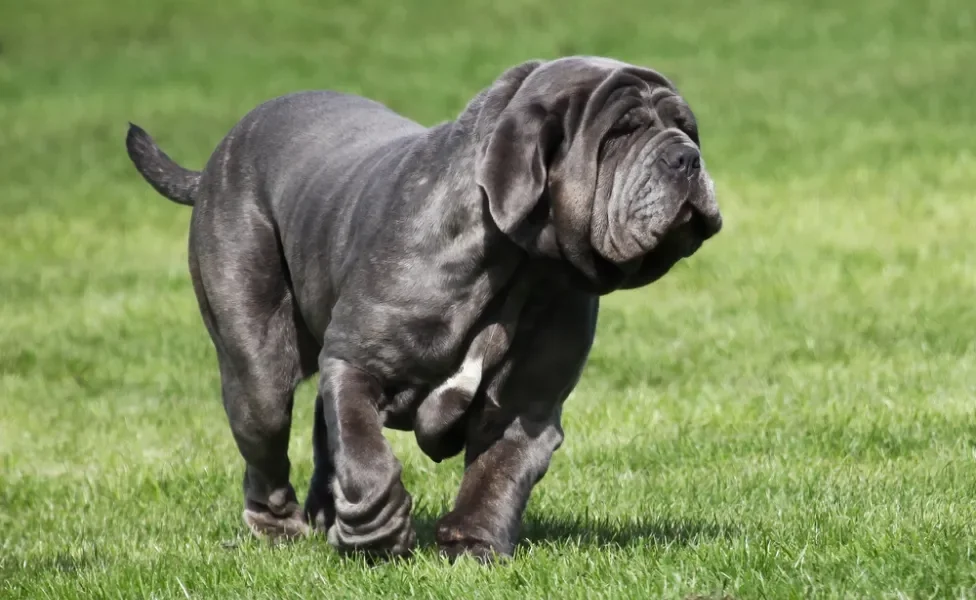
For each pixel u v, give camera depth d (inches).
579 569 705.0
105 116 3688.5
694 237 671.1
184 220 2687.0
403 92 3823.8
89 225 2635.3
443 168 712.4
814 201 2500.0
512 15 4655.5
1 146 3408.0
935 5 4389.8
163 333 1770.4
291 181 835.4
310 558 784.9
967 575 653.3
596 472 1045.8
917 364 1382.9
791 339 1563.7
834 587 647.8
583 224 661.9
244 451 872.3
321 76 4052.7
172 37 4544.8
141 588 740.7
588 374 1466.5
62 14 4790.8
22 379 1565.0
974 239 2139.5
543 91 672.4
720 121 3307.1
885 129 3129.9
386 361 716.7
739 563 688.4
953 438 1075.9
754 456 1062.4
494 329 708.7
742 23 4397.1
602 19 4547.2
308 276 800.3
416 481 1059.3
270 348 844.6
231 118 3634.4
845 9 4453.7
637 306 1797.5
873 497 885.2
